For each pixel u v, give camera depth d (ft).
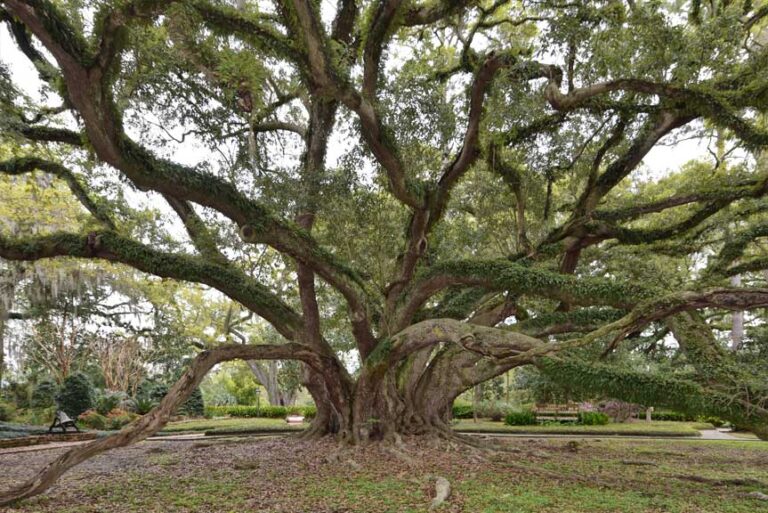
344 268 37.19
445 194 38.99
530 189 43.55
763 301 22.18
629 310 30.37
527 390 90.74
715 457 40.91
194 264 37.24
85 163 43.09
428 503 22.67
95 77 22.61
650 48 30.68
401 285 42.01
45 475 23.68
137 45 30.30
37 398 73.26
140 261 35.14
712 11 36.96
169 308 81.46
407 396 42.11
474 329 33.17
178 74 34.30
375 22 31.65
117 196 43.98
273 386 120.47
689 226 41.57
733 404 24.18
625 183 60.85
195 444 47.73
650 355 63.05
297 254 34.68
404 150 33.96
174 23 27.71
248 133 39.01
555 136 39.91
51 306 75.72
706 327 31.76
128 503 23.68
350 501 23.20
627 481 28.86
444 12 36.27
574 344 26.76
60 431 55.93
